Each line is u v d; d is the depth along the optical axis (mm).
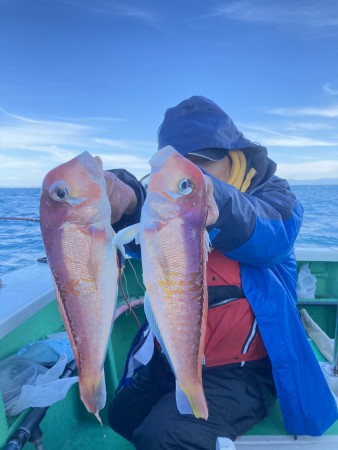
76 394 2180
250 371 1544
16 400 1495
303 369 1474
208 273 1519
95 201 938
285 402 1439
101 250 948
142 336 1826
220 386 1482
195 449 1320
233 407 1437
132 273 2709
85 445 2029
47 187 917
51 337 2020
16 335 1808
